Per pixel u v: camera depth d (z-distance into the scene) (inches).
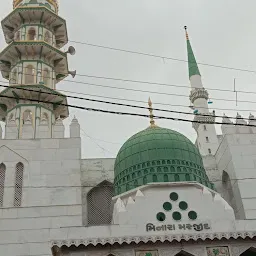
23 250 1135.6
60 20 1872.5
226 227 1069.1
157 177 1166.3
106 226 1066.7
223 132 1391.5
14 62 1754.4
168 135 1275.8
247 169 1295.5
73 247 1035.3
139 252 1037.8
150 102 1411.2
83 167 1472.7
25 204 1205.1
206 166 1475.1
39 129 1357.0
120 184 1216.2
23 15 1844.2
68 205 1205.7
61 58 1784.0
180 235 1034.7
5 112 1680.6
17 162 1275.8
